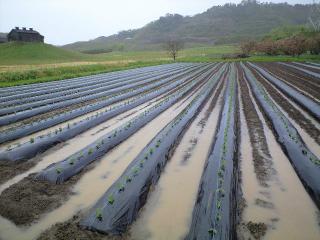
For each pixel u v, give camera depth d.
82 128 13.36
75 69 42.12
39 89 25.23
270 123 14.61
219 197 7.16
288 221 6.67
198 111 17.41
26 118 15.76
